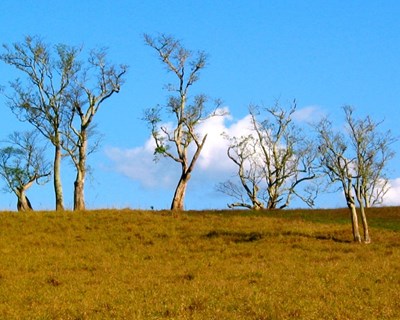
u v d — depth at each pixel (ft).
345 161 140.87
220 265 106.73
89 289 85.30
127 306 73.05
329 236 144.56
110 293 81.51
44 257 118.01
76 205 215.51
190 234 148.05
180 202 231.50
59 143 216.54
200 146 233.35
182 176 232.32
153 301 75.36
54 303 76.38
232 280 89.51
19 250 125.59
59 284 91.86
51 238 139.23
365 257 113.70
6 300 80.53
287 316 67.31
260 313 68.33
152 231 149.89
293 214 189.67
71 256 120.06
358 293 79.15
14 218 161.07
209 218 174.29
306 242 133.69
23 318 69.36
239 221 168.35
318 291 80.18
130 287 85.71
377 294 78.64
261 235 144.15
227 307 71.77
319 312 69.36
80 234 145.18
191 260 115.34
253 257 116.57
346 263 104.27
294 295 77.46
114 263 112.06
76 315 70.08
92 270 105.91
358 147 141.90
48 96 217.77
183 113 234.17
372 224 169.37
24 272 103.30
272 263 107.14
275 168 254.47
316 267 99.86
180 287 83.97
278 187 255.09
